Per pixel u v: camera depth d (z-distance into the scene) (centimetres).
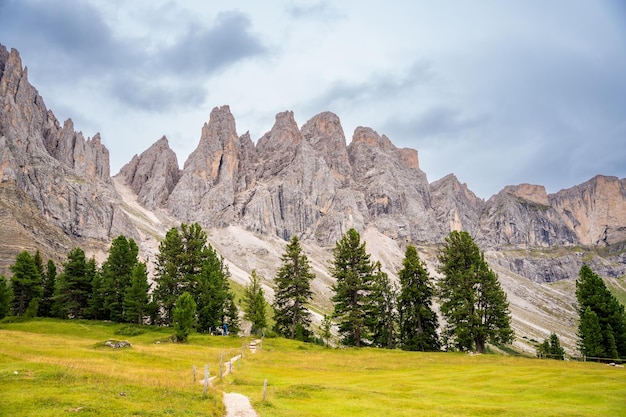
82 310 10338
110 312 9938
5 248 18175
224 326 9119
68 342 5778
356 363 5784
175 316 7194
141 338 7619
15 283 10144
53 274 11231
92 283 10262
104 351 5025
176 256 9588
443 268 8262
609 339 7306
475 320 7194
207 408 2508
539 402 3288
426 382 4275
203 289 9075
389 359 6203
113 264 9944
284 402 2941
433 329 8275
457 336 7650
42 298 10738
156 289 9812
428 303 8369
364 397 3269
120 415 2152
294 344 7594
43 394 2377
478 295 7588
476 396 3522
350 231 8888
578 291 8031
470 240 8125
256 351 6456
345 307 8444
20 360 3481
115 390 2630
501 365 5550
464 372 4916
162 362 4684
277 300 9231
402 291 8312
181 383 3150
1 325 8300
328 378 4450
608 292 7819
